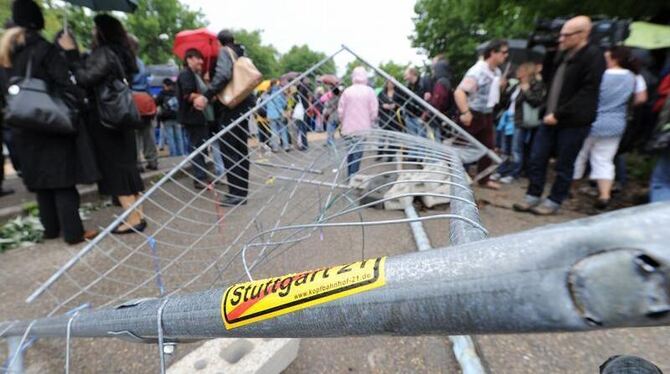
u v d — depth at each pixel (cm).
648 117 439
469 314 43
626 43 491
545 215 402
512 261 40
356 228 349
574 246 36
